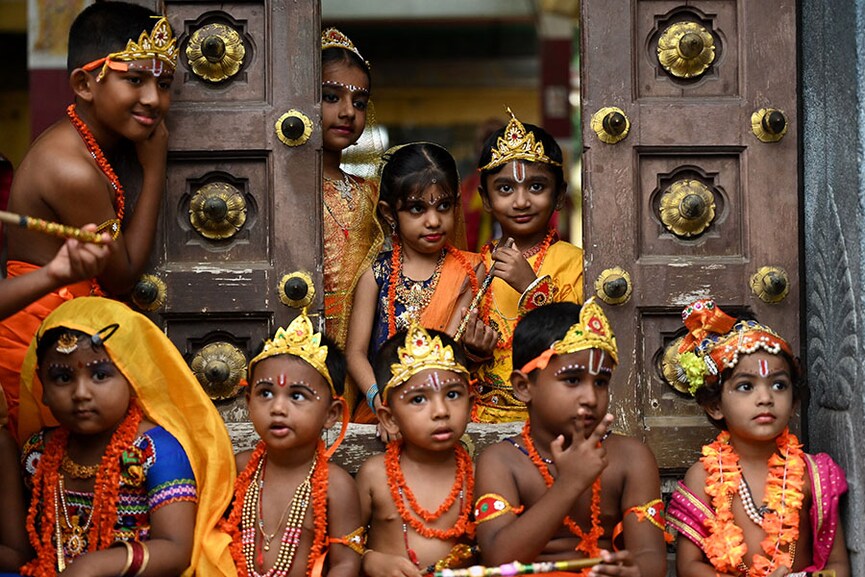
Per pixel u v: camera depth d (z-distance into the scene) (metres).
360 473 3.44
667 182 3.86
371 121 4.60
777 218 3.82
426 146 4.07
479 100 13.20
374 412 3.77
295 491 3.35
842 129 3.56
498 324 4.02
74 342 3.19
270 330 3.79
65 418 3.22
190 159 3.80
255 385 3.32
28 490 3.42
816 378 3.75
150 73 3.50
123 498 3.28
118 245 3.54
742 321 3.53
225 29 3.81
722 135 3.82
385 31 12.09
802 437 3.85
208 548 3.24
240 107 3.80
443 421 3.29
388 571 3.21
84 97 3.55
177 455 3.29
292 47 3.81
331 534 3.32
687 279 3.80
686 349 3.61
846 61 3.53
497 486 3.28
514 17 10.78
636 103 3.82
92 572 3.03
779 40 3.84
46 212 3.56
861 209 3.45
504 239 4.19
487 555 3.19
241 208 3.81
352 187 4.38
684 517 3.46
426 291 4.05
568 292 4.02
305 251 3.79
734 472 3.46
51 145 3.56
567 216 10.52
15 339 3.53
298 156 3.80
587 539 3.29
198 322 3.80
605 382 3.30
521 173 4.00
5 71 10.83
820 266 3.72
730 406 3.44
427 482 3.40
